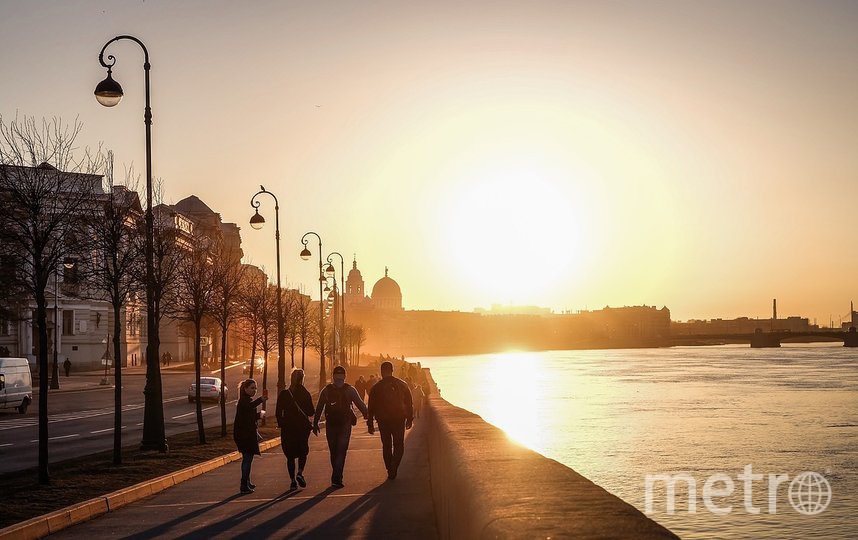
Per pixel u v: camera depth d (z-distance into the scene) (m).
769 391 131.88
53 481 20.78
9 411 57.62
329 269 84.62
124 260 27.08
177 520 16.27
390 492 18.81
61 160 26.92
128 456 26.78
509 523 5.18
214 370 117.62
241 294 62.44
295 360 174.25
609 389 142.75
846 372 186.25
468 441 10.37
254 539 13.91
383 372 21.02
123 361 108.00
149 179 29.02
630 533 4.65
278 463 26.88
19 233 24.80
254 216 47.59
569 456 63.97
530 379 178.75
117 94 26.08
